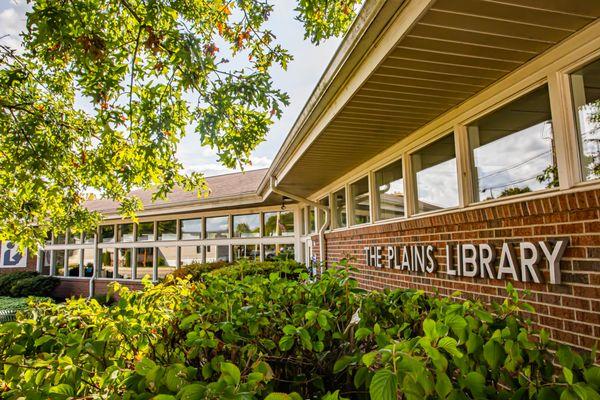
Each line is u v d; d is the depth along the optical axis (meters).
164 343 1.98
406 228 4.62
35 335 1.91
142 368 1.31
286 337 1.68
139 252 14.68
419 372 1.08
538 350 1.38
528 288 2.88
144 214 13.72
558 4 2.15
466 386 1.22
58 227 6.35
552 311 2.68
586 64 2.50
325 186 8.43
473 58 2.77
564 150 2.61
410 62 2.79
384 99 3.46
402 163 4.76
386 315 2.02
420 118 3.97
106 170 5.47
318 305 2.26
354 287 2.26
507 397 1.27
